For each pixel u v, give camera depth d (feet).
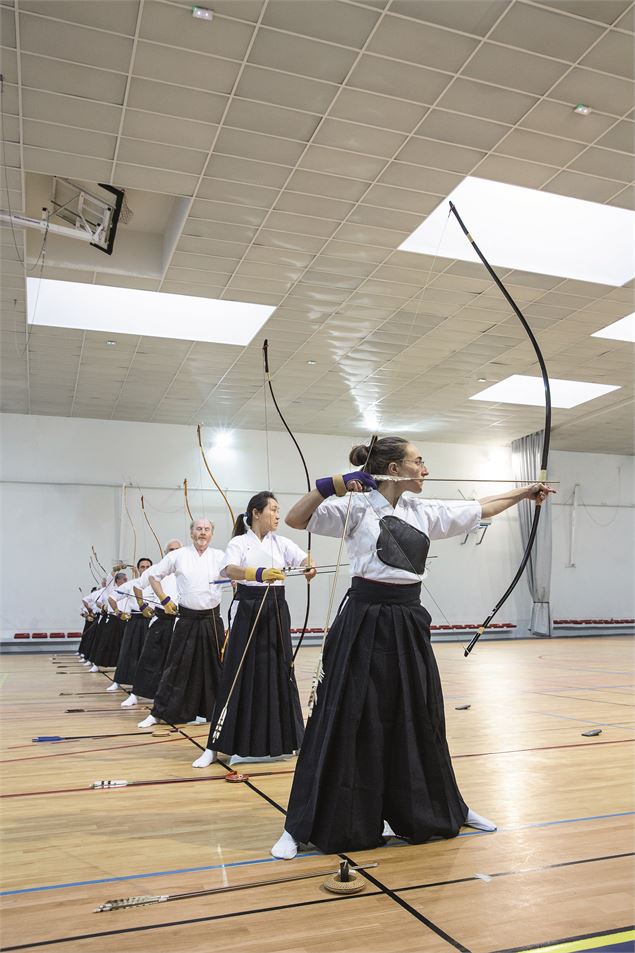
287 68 16.28
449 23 15.05
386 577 7.47
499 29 15.21
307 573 10.17
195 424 45.57
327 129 18.39
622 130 18.48
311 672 28.86
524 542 51.26
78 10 14.60
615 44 15.65
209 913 5.81
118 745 13.57
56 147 19.04
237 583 12.23
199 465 45.60
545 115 17.90
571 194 21.35
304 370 35.76
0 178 20.31
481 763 11.57
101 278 26.04
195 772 11.20
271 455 47.14
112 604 25.25
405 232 23.12
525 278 25.91
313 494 7.14
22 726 16.07
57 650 41.22
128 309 29.58
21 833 8.05
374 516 7.64
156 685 18.67
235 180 20.49
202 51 15.76
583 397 41.11
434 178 20.42
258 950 5.18
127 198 23.77
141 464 44.50
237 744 11.64
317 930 5.49
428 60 16.08
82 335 30.71
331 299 27.84
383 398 40.73
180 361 34.17
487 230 23.95
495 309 28.60
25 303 27.50
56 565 41.98
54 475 42.83
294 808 7.45
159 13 14.69
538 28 15.19
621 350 33.17
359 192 21.04
